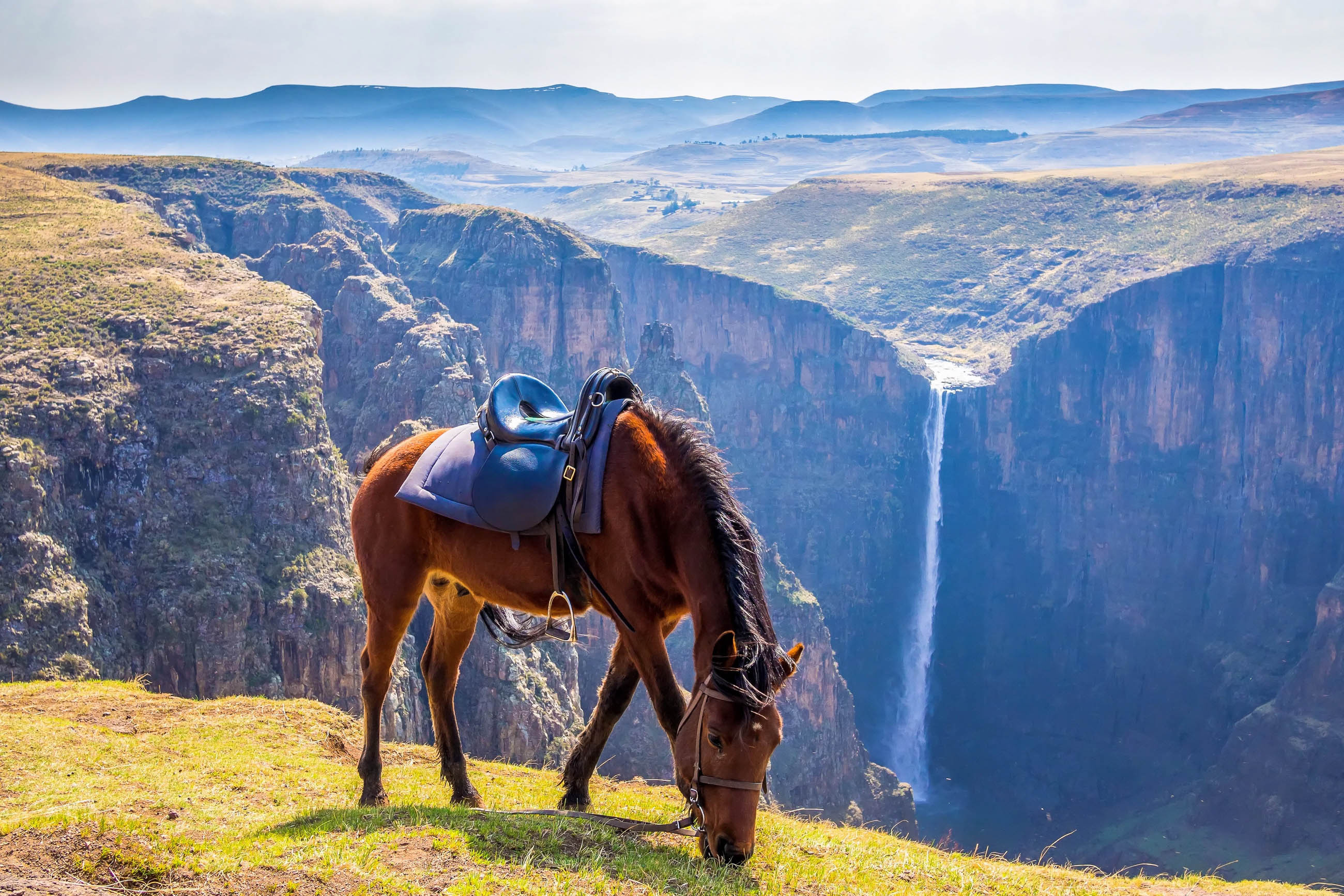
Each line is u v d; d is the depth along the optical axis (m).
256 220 180.50
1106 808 159.75
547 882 6.88
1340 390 160.00
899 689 192.38
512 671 77.12
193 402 76.56
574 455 8.26
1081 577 184.50
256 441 76.50
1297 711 132.88
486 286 174.62
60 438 69.19
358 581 75.50
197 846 7.01
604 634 103.56
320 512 76.56
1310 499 163.25
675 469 7.90
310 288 149.25
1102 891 9.51
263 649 69.75
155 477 72.94
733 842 6.94
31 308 82.94
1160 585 177.50
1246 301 171.00
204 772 11.02
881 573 195.00
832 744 117.06
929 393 199.00
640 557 7.91
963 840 148.88
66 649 61.91
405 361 117.19
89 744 12.25
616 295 181.75
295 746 13.33
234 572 70.38
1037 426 189.88
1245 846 126.81
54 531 66.25
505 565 8.62
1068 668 183.12
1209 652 168.62
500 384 9.33
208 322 83.38
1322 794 124.56
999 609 190.00
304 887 6.51
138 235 113.88
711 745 7.07
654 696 7.98
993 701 186.75
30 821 7.04
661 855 7.89
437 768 13.06
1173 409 177.38
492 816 8.37
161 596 68.06
